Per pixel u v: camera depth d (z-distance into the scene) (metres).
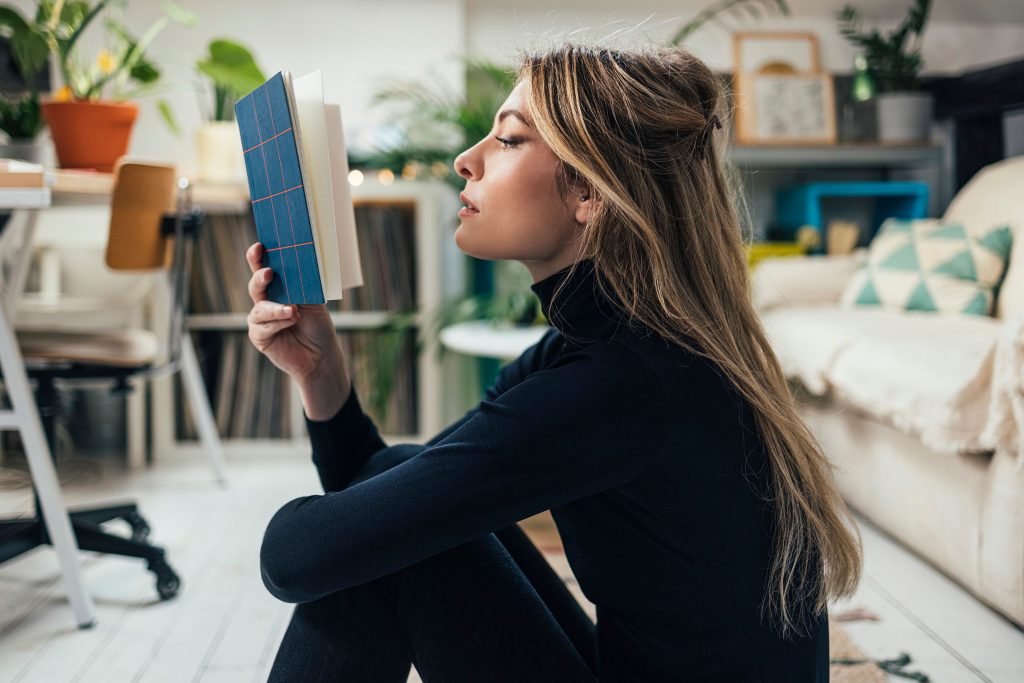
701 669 0.79
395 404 3.29
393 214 3.26
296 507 0.81
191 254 3.15
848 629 1.72
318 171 0.84
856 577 0.88
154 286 3.07
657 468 0.74
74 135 2.29
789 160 3.67
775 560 0.78
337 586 0.77
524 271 2.91
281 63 3.41
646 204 0.79
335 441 1.05
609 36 0.91
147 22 3.29
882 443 2.24
